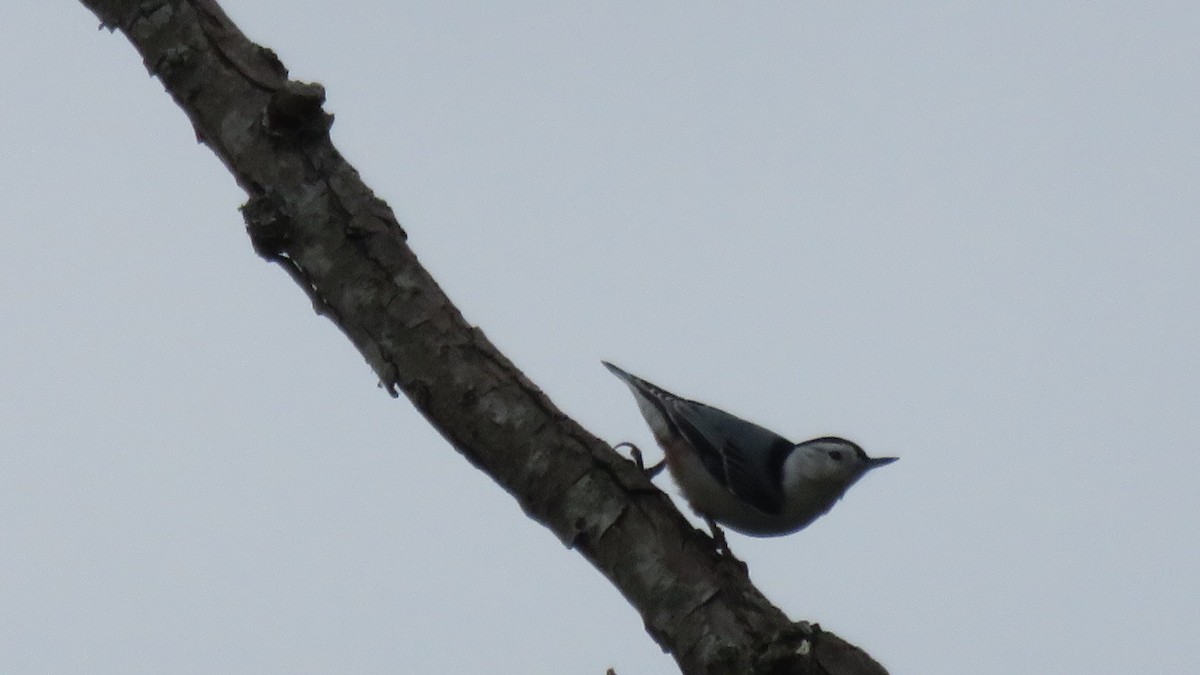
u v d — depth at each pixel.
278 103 7.53
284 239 7.55
